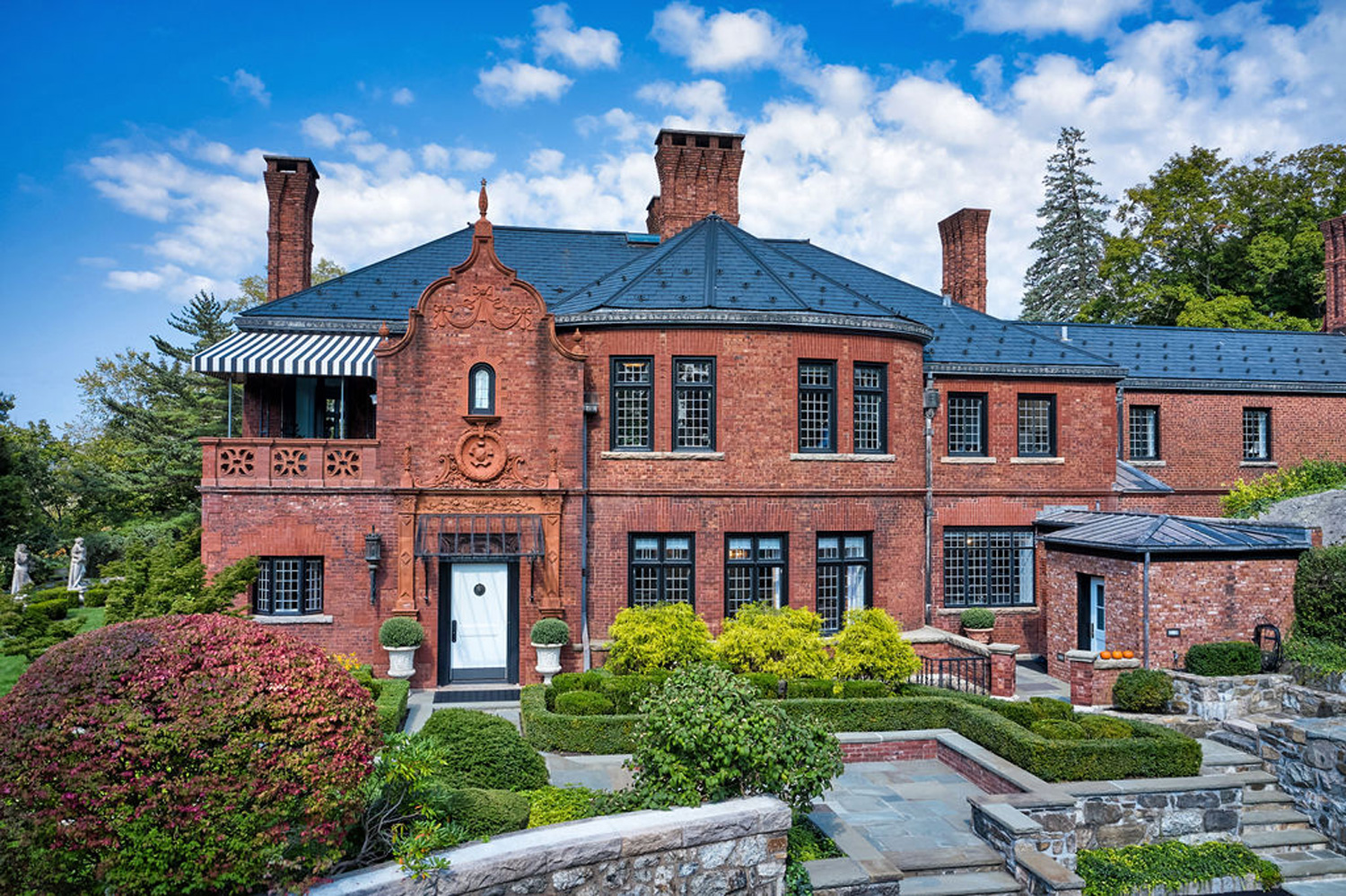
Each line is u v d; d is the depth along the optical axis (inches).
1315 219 1964.8
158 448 2069.4
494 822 386.9
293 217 1148.5
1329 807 593.9
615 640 796.6
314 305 1007.0
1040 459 1096.2
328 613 849.5
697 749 428.8
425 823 355.3
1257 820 602.5
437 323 866.8
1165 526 818.8
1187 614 771.4
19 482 1768.0
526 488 871.7
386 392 860.0
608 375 905.5
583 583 883.4
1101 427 1116.5
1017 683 914.1
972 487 1075.3
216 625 343.0
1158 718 721.6
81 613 1355.8
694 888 395.5
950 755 660.1
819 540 933.8
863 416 960.3
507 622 883.4
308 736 317.7
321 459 852.6
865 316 938.1
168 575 697.6
